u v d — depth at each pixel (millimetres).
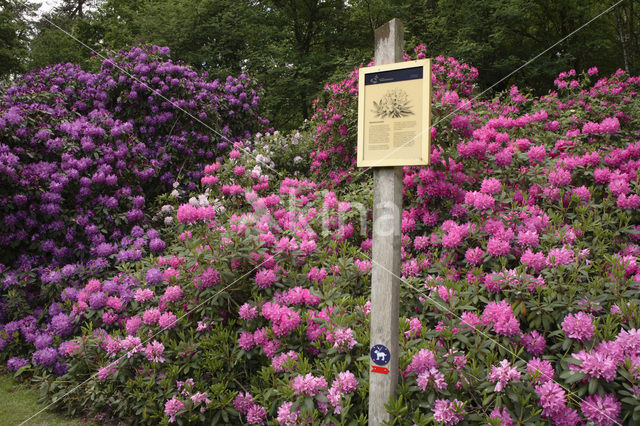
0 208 4406
